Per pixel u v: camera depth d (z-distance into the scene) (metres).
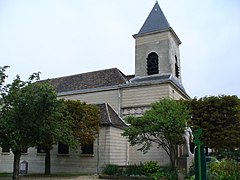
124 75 33.34
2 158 30.05
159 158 25.64
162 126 18.42
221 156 20.12
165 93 27.42
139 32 32.50
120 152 25.59
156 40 31.47
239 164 11.39
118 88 29.89
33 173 25.39
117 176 19.30
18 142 15.59
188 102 26.03
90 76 34.19
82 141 22.17
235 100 25.00
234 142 23.83
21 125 14.79
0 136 15.27
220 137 23.92
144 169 19.34
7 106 15.27
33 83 16.11
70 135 19.69
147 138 20.36
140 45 32.28
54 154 26.41
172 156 19.41
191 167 17.95
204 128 24.52
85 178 19.94
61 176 21.48
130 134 19.12
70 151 25.59
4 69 15.92
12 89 15.40
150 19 32.62
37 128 15.20
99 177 20.09
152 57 31.36
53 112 16.00
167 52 30.58
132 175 19.33
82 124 22.06
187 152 21.42
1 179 19.22
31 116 14.78
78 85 33.50
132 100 28.88
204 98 26.12
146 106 27.97
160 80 28.02
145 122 18.98
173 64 31.28
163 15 32.09
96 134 23.97
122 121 27.88
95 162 23.98
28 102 14.73
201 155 5.13
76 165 24.94
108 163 23.23
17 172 15.97
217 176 10.31
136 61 31.98
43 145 21.16
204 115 24.91
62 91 33.53
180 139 18.95
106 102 30.16
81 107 22.58
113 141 24.44
